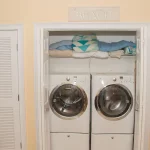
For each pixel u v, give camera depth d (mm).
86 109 2672
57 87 2652
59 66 3008
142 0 2219
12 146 2467
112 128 2666
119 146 2688
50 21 2273
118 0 2232
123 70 2980
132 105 2645
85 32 2945
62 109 2697
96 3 2242
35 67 2324
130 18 2246
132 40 2953
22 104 2391
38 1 2252
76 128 2695
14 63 2342
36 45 2289
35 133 2428
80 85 2658
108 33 2951
